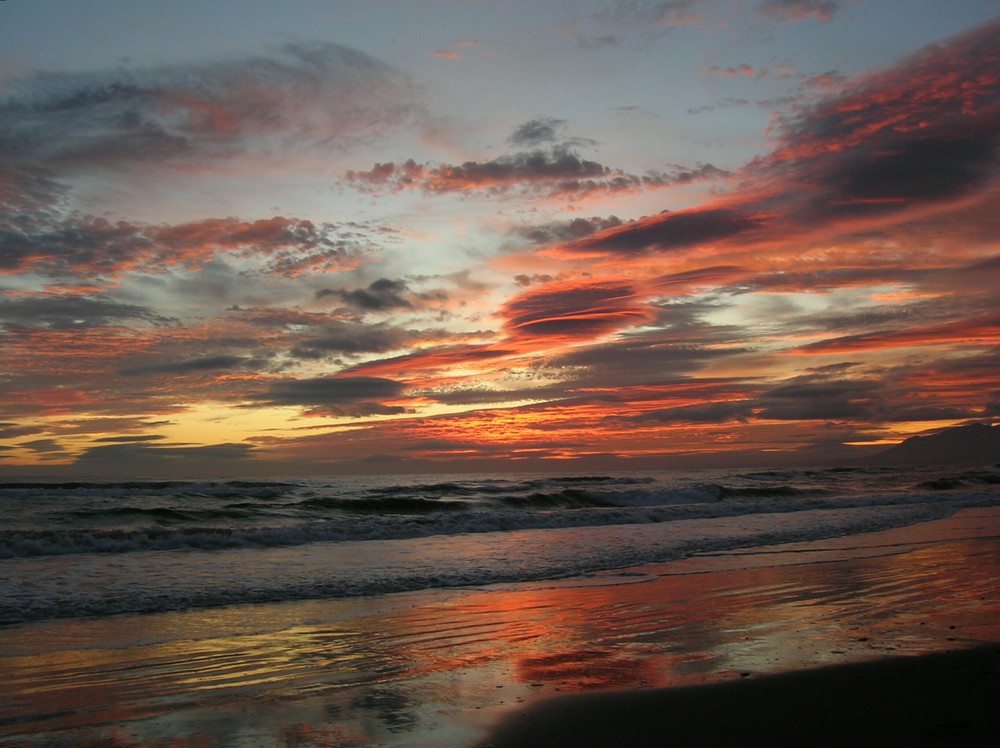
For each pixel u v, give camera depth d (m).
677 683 5.76
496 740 4.56
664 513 21.69
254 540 15.38
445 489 35.69
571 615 8.60
